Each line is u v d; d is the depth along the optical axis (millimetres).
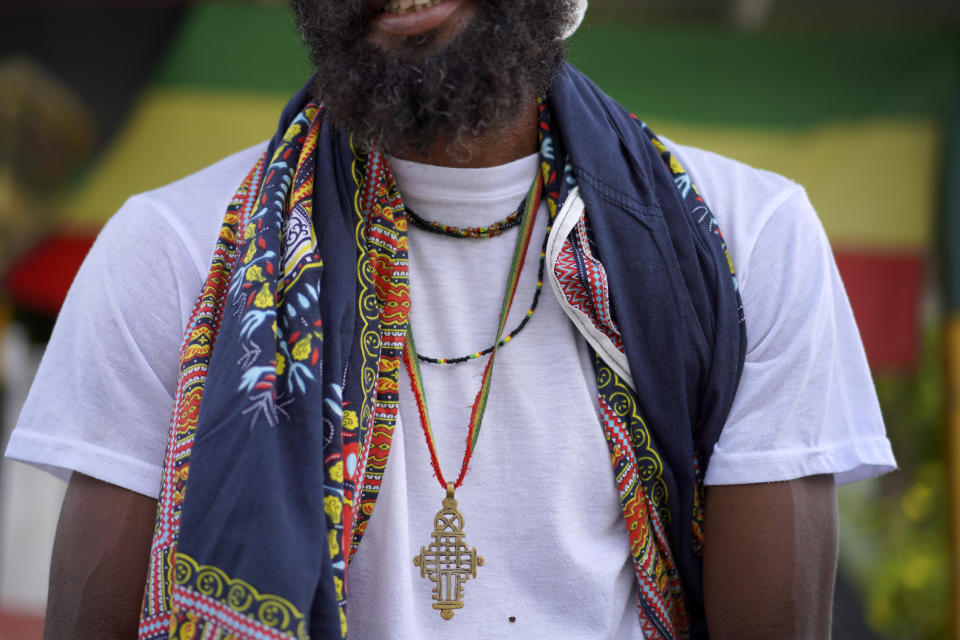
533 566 1515
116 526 1473
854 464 1554
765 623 1482
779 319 1578
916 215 5691
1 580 6414
